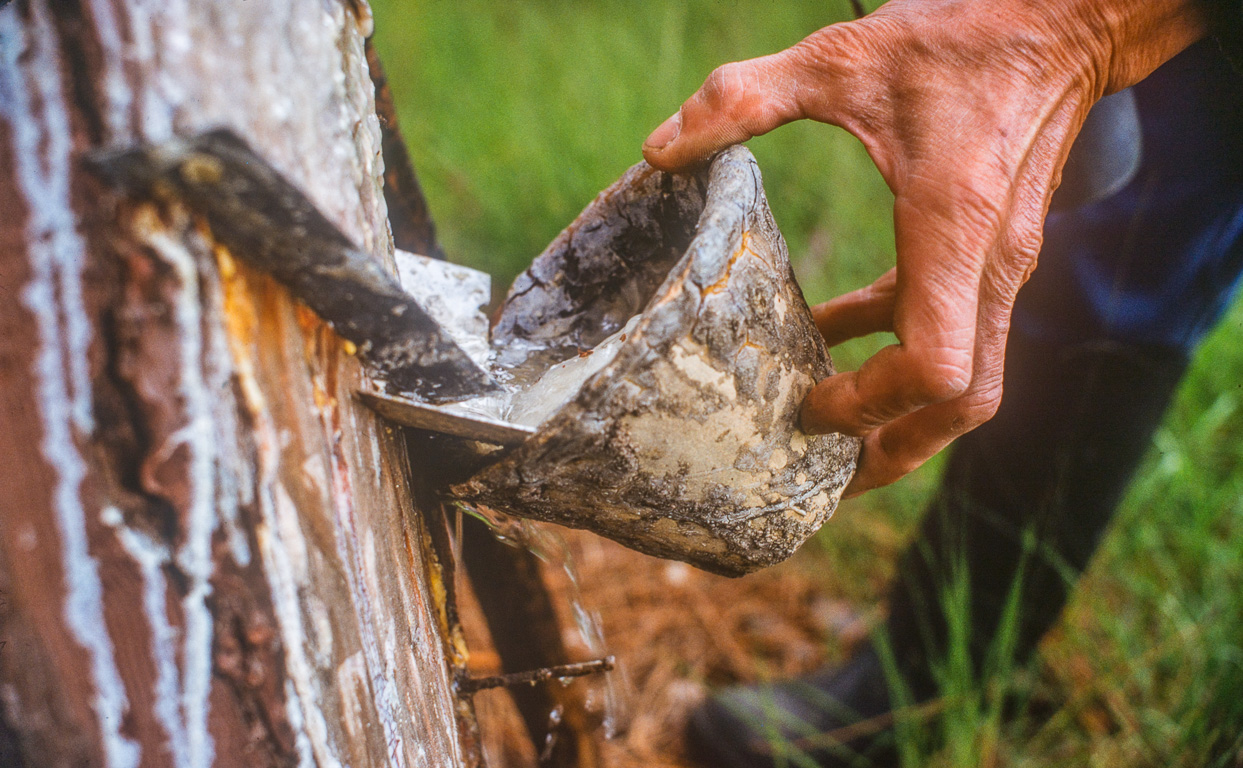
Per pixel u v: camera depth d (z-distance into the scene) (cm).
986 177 49
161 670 43
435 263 57
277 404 43
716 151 51
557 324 56
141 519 42
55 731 44
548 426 45
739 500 49
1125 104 60
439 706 52
